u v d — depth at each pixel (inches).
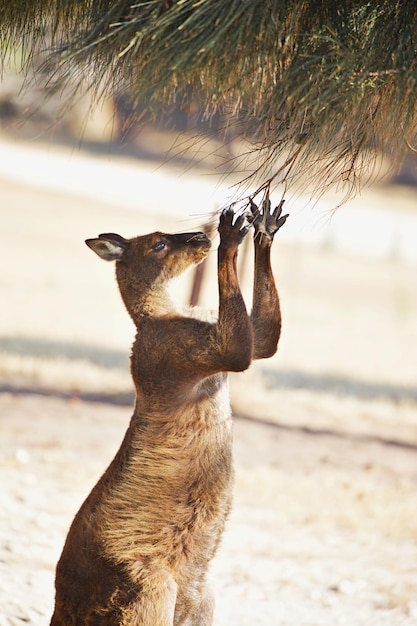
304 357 1341.0
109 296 1668.3
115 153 2933.1
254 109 282.7
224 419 319.3
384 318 1673.2
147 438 312.5
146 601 302.8
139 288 329.1
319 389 1123.3
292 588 485.1
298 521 597.0
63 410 821.2
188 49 245.9
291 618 442.3
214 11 245.0
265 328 318.7
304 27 265.3
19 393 866.1
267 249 314.0
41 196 2381.9
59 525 527.5
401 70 248.4
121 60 281.6
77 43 267.6
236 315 291.0
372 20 260.1
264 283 316.5
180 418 311.4
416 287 1959.9
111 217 2229.3
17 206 2278.5
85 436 742.5
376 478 719.7
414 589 494.6
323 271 2007.9
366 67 251.8
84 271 1854.1
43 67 275.9
